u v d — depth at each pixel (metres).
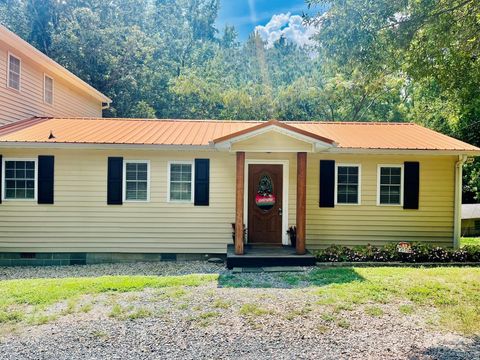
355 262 9.01
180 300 5.96
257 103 28.53
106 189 9.92
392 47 6.43
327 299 5.93
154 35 34.28
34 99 12.80
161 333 4.68
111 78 25.88
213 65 36.25
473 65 6.91
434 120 20.23
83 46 25.02
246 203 10.28
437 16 6.28
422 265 9.00
